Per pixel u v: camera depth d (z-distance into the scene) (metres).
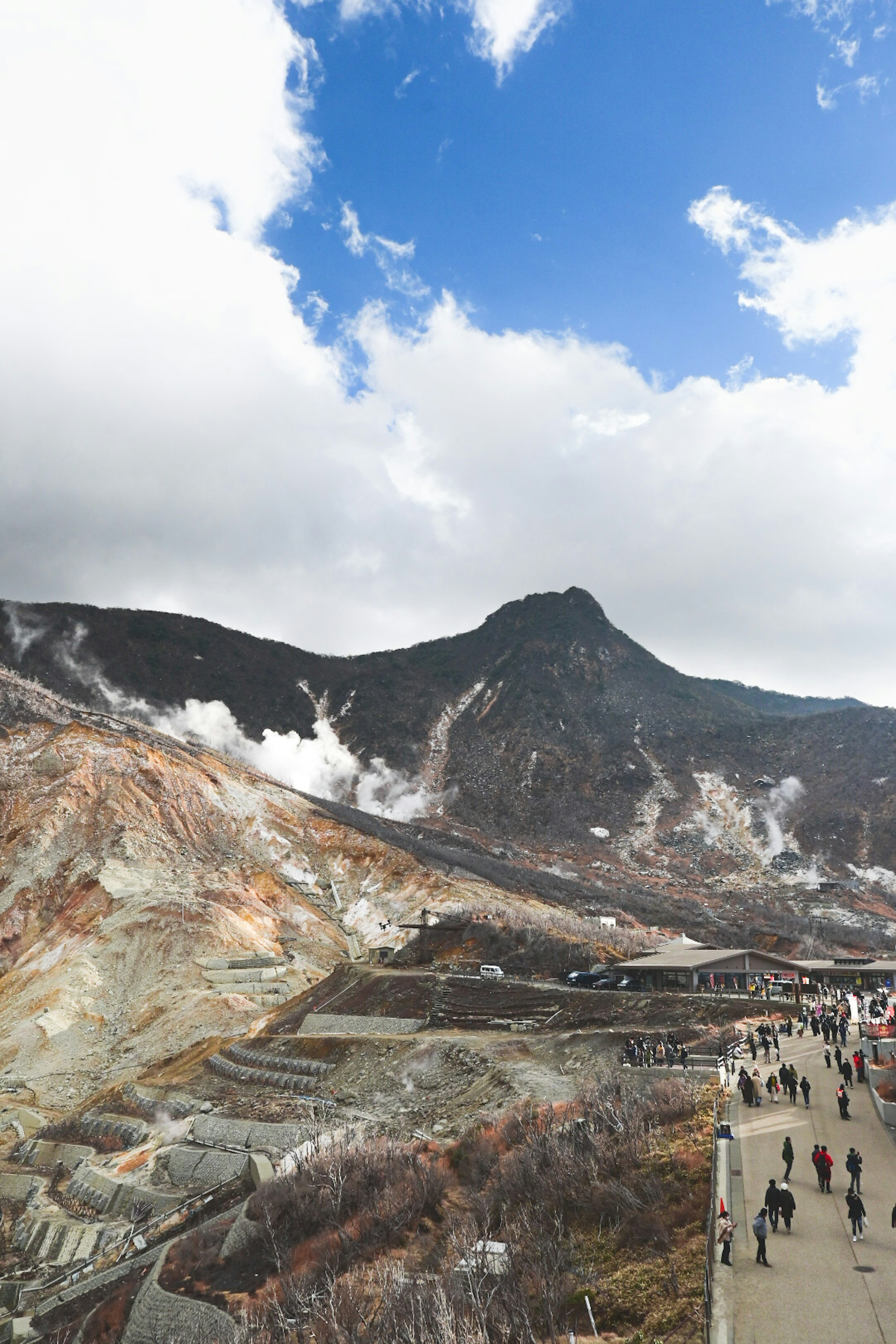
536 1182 40.28
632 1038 66.75
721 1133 37.31
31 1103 95.25
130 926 125.88
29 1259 61.28
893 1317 24.36
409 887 158.38
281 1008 106.00
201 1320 42.41
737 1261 27.81
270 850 174.62
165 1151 68.69
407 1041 78.25
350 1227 44.12
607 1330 28.61
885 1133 36.91
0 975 129.00
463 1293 32.59
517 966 107.56
